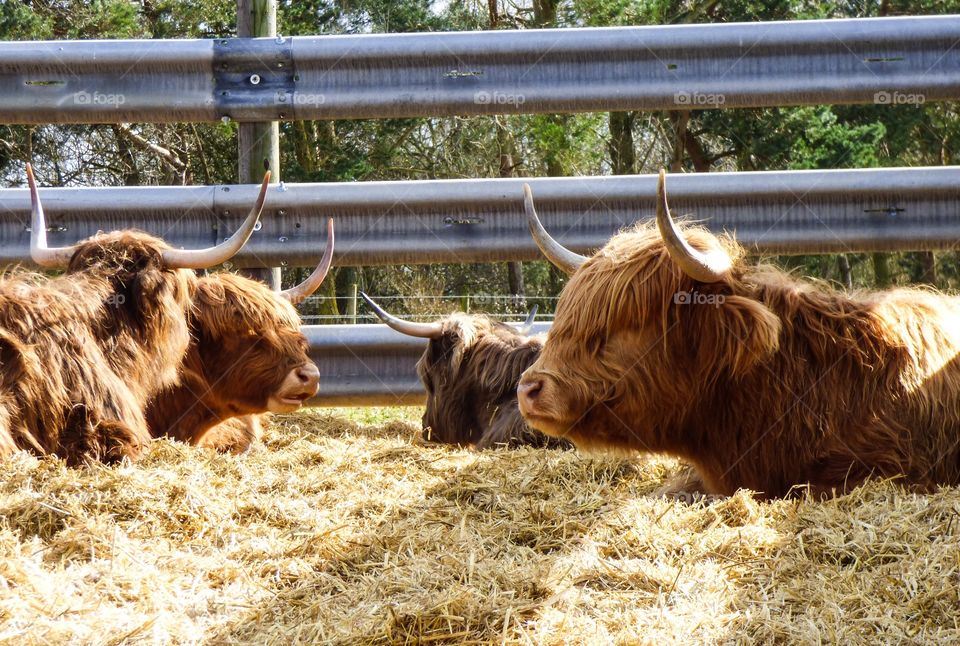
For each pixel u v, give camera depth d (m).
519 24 19.06
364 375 6.34
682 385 3.81
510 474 4.07
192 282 4.95
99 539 3.01
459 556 2.97
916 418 3.87
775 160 15.71
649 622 2.54
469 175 18.80
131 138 17.34
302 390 5.06
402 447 4.82
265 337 5.05
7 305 4.05
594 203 6.10
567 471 4.23
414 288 17.70
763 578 2.81
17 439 3.75
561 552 3.05
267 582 2.88
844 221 6.06
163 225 6.14
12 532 3.05
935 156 17.22
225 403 5.10
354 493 3.75
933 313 4.17
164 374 4.62
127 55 6.11
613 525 3.23
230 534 3.21
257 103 6.18
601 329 3.78
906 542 2.92
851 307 4.05
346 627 2.52
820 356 3.89
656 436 3.89
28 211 6.02
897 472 3.74
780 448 3.85
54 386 3.95
